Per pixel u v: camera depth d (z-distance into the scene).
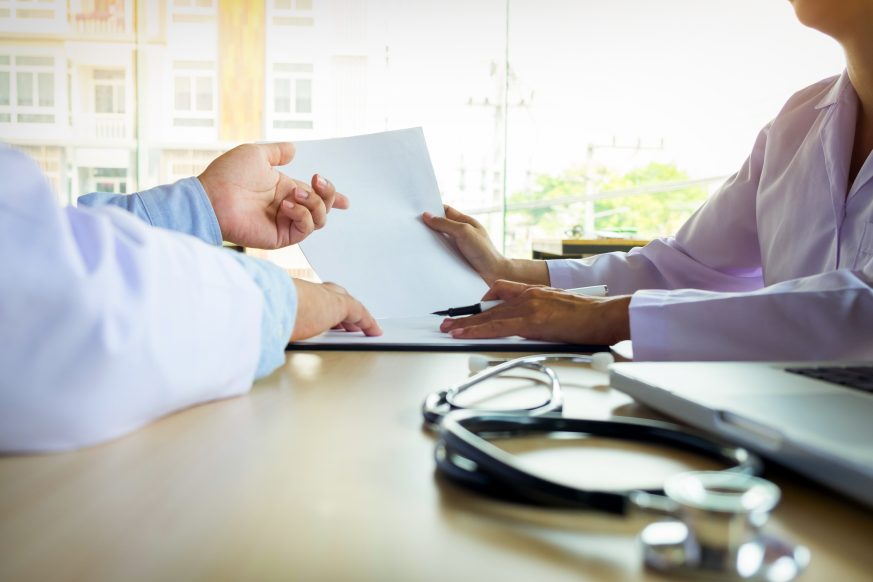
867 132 1.03
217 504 0.25
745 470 0.25
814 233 1.03
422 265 1.04
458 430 0.28
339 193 0.99
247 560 0.20
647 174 5.89
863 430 0.29
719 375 0.43
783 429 0.29
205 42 5.78
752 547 0.20
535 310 0.76
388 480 0.28
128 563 0.20
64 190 5.81
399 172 1.10
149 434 0.35
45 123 5.78
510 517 0.24
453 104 5.80
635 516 0.21
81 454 0.31
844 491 0.25
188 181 0.83
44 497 0.26
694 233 1.24
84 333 0.30
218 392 0.42
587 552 0.21
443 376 0.54
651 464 0.30
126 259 0.34
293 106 5.83
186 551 0.21
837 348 0.62
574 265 1.20
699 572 0.19
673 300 0.66
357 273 0.98
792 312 0.63
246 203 0.88
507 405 0.43
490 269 1.12
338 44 5.77
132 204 0.78
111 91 5.79
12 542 0.21
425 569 0.20
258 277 0.48
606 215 5.91
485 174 5.85
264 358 0.49
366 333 0.77
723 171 5.90
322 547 0.21
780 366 0.47
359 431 0.36
